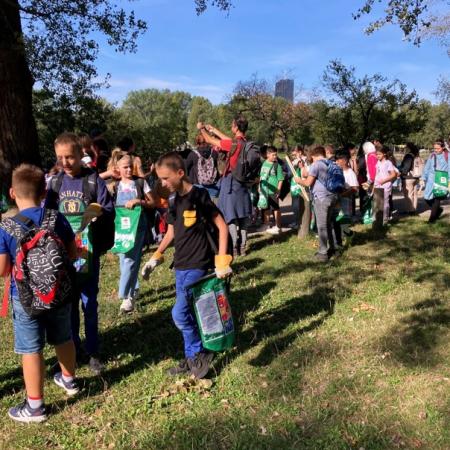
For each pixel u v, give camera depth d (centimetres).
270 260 782
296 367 427
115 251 540
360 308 560
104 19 1525
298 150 1032
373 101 2312
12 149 1539
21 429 352
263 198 975
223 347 381
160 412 368
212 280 375
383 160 974
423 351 446
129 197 546
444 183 1028
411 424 342
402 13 791
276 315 549
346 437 330
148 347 478
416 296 590
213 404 375
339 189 757
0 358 464
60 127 2300
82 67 1611
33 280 326
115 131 2669
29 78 1575
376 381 400
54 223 344
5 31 1446
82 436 342
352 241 898
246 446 323
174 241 396
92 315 424
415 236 928
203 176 782
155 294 638
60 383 398
